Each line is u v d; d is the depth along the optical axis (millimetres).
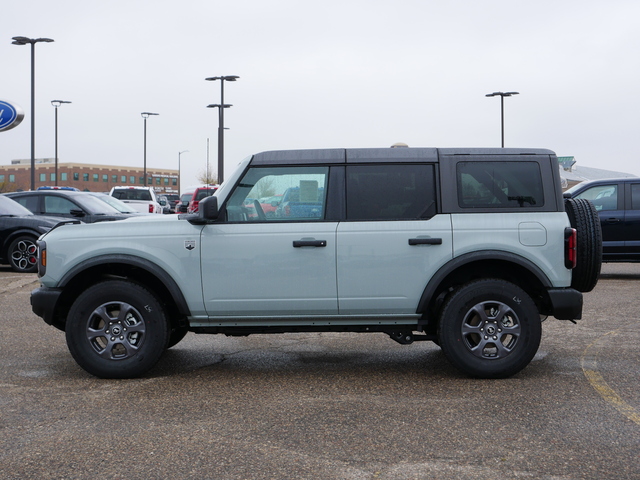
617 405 5129
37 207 16656
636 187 13438
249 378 6074
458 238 5883
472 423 4719
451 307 5867
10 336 8008
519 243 5863
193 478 3789
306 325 6074
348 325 6086
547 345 7461
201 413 5008
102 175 127125
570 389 5598
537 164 5980
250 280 5949
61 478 3812
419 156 5996
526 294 5848
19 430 4645
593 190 13742
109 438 4469
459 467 3916
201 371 6359
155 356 5977
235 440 4406
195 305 5988
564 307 5836
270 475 3820
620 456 4078
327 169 6020
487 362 5867
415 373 6230
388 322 6031
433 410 5039
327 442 4352
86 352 5977
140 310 5977
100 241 6051
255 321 6047
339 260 5910
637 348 7238
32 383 5898
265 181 6043
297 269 5926
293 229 5941
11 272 14906
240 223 5988
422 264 5891
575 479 3738
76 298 6324
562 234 5871
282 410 5070
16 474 3873
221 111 40438
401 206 5969
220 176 40562
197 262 5973
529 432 4520
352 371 6332
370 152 6027
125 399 5395
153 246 6008
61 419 4879
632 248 13336
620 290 12023
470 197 5961
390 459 4051
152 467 3959
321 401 5305
